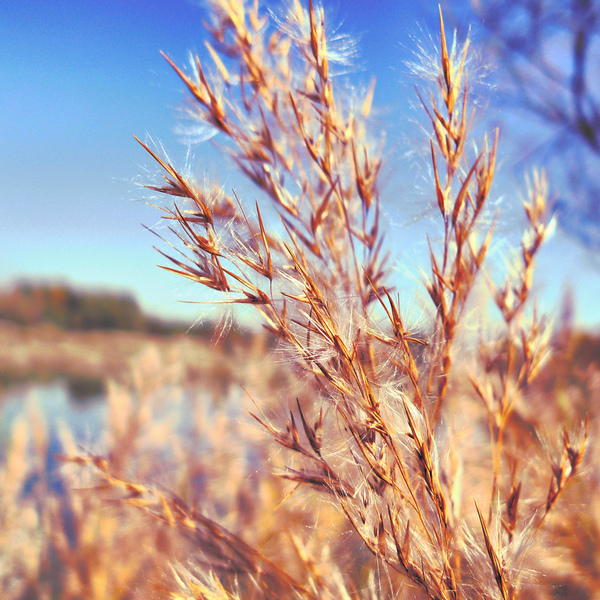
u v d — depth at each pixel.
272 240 0.15
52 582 0.25
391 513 0.13
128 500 0.17
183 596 0.15
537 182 0.16
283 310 0.14
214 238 0.14
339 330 0.14
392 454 0.13
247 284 0.13
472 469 0.18
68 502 0.26
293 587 0.15
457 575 0.14
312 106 0.15
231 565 0.16
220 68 0.15
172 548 0.20
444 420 0.16
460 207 0.14
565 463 0.15
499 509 0.14
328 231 0.16
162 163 0.13
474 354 0.17
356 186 0.15
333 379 0.13
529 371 0.16
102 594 0.22
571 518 0.17
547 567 0.17
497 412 0.16
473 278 0.15
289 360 0.14
